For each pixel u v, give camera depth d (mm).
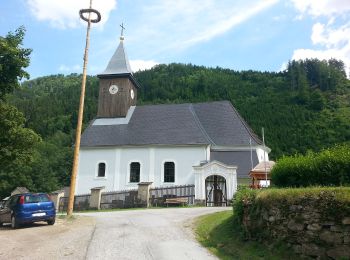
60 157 72875
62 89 130625
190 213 20359
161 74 123500
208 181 31984
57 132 88062
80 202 33656
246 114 84250
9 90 19312
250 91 107625
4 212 17828
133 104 44406
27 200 16969
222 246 11234
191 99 99500
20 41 19000
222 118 40062
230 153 36375
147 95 102688
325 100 100562
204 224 14734
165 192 32188
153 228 14711
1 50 17953
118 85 42250
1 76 18531
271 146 68625
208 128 39188
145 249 10688
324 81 124250
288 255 9227
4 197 58531
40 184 61812
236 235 11789
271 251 9727
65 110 99000
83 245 11406
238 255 10156
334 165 11055
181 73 124812
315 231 8891
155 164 36688
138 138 38312
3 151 19328
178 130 38375
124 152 37812
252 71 129625
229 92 104500
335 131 75875
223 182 31844
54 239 12797
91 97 104625
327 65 137625
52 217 17188
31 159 20812
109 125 40656
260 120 81000
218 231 12914
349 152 11023
